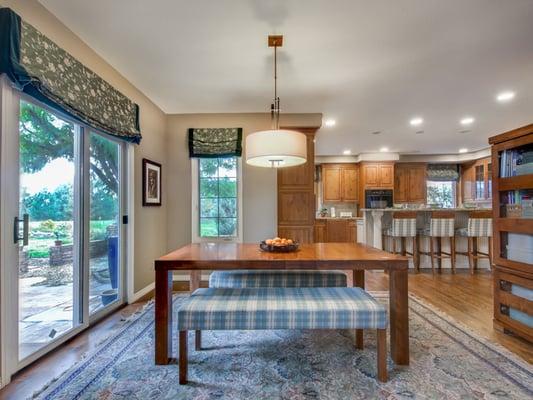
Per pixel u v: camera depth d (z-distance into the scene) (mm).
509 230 2365
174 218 4281
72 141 2438
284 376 1810
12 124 1809
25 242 1895
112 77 2906
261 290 2080
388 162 7469
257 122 4270
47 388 1688
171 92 3523
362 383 1732
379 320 1741
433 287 3838
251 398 1606
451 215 4668
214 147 4203
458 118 4523
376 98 3695
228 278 2475
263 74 3061
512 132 2301
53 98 2018
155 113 3928
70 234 2406
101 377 1796
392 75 3072
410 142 6207
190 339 2322
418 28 2283
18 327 1856
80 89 2322
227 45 2523
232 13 2104
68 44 2289
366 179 7461
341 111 4184
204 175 4359
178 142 4297
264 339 2324
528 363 1949
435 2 1995
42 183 2115
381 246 5035
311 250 2398
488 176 7020
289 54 2660
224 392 1656
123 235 3211
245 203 4254
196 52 2637
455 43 2486
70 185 2410
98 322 2701
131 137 3154
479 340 2285
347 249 2455
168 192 4281
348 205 8117
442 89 3434
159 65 2871
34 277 2039
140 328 2547
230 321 1725
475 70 2969
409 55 2680
